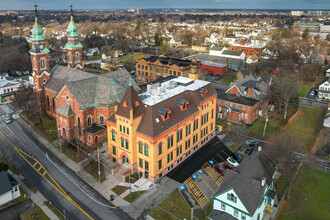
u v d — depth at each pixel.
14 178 69.56
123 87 90.50
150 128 64.50
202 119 82.62
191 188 66.31
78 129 85.19
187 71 140.38
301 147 82.06
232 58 182.25
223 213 54.56
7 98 124.19
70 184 68.12
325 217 57.22
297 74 159.62
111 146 75.12
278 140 74.06
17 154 80.94
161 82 92.19
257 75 163.00
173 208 59.91
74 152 81.38
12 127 98.38
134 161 70.00
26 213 58.56
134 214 58.38
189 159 77.81
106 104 84.31
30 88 111.81
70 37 104.12
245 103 100.88
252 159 61.03
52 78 100.75
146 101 71.75
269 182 58.72
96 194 64.56
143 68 152.88
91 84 88.69
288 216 57.50
